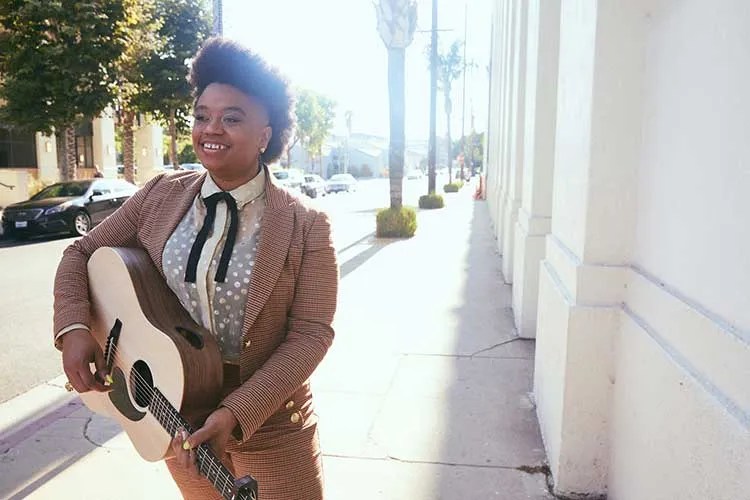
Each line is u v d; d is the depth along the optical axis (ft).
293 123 6.12
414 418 13.09
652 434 7.43
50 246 43.29
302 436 6.11
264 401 5.26
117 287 5.89
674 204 7.31
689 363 6.51
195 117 5.74
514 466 11.02
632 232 9.05
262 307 5.61
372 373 15.85
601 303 9.27
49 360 18.15
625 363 8.72
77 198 49.26
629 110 8.88
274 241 5.68
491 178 67.36
